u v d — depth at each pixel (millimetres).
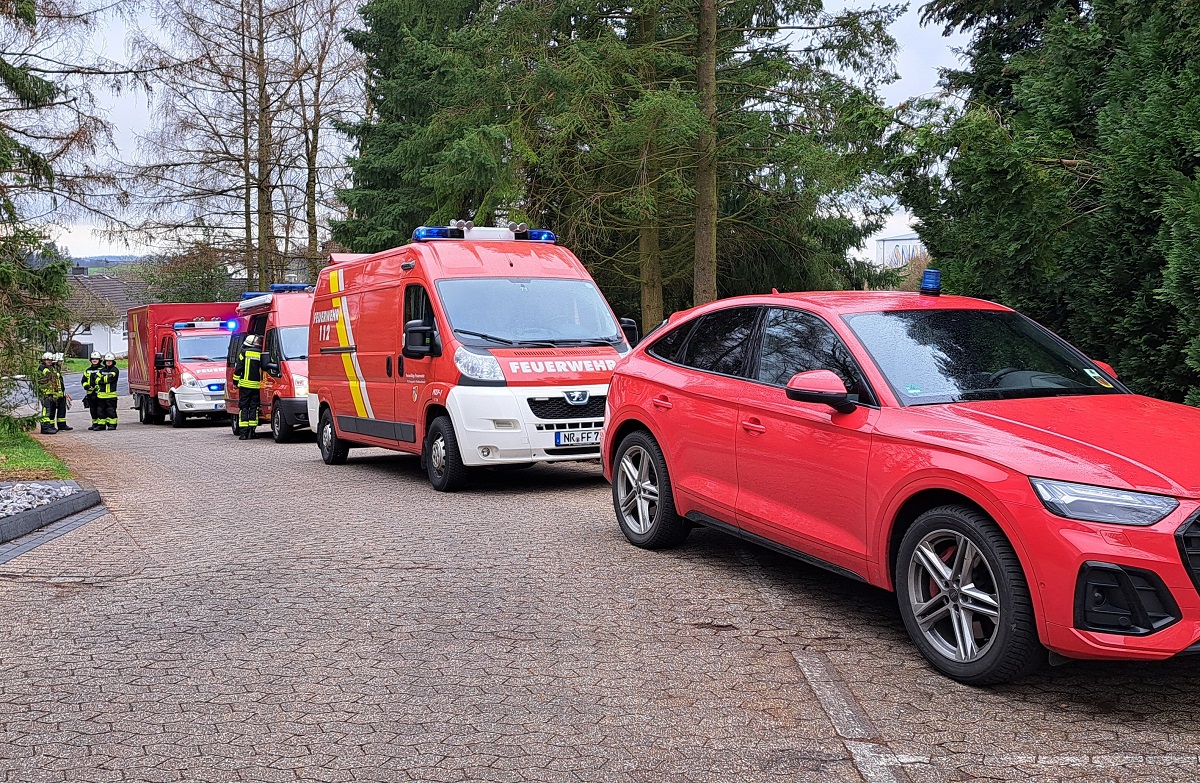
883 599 5887
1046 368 5457
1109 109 9820
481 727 4008
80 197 19344
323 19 32812
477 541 7605
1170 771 3564
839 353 5484
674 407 6734
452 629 5324
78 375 66625
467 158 19359
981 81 17312
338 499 10070
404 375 11133
